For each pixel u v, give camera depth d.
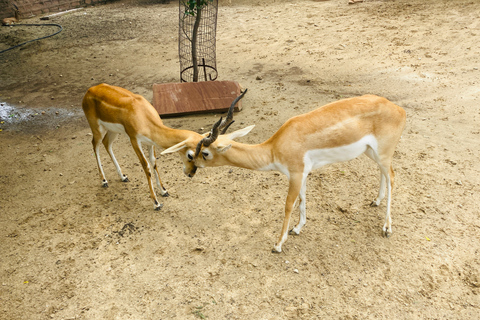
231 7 17.28
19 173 6.75
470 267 4.30
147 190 6.12
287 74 10.16
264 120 7.85
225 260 4.66
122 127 5.33
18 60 12.96
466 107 7.75
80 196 6.03
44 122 8.76
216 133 4.17
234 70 10.73
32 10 18.16
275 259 4.63
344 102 4.38
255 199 5.71
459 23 12.15
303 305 4.01
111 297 4.24
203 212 5.51
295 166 4.34
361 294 4.09
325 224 5.12
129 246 4.97
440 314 3.81
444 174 5.88
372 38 11.95
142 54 12.70
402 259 4.48
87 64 12.22
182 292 4.26
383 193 5.21
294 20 14.62
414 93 8.55
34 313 4.09
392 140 4.45
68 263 4.73
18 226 5.41
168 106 8.25
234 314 3.96
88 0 19.73
